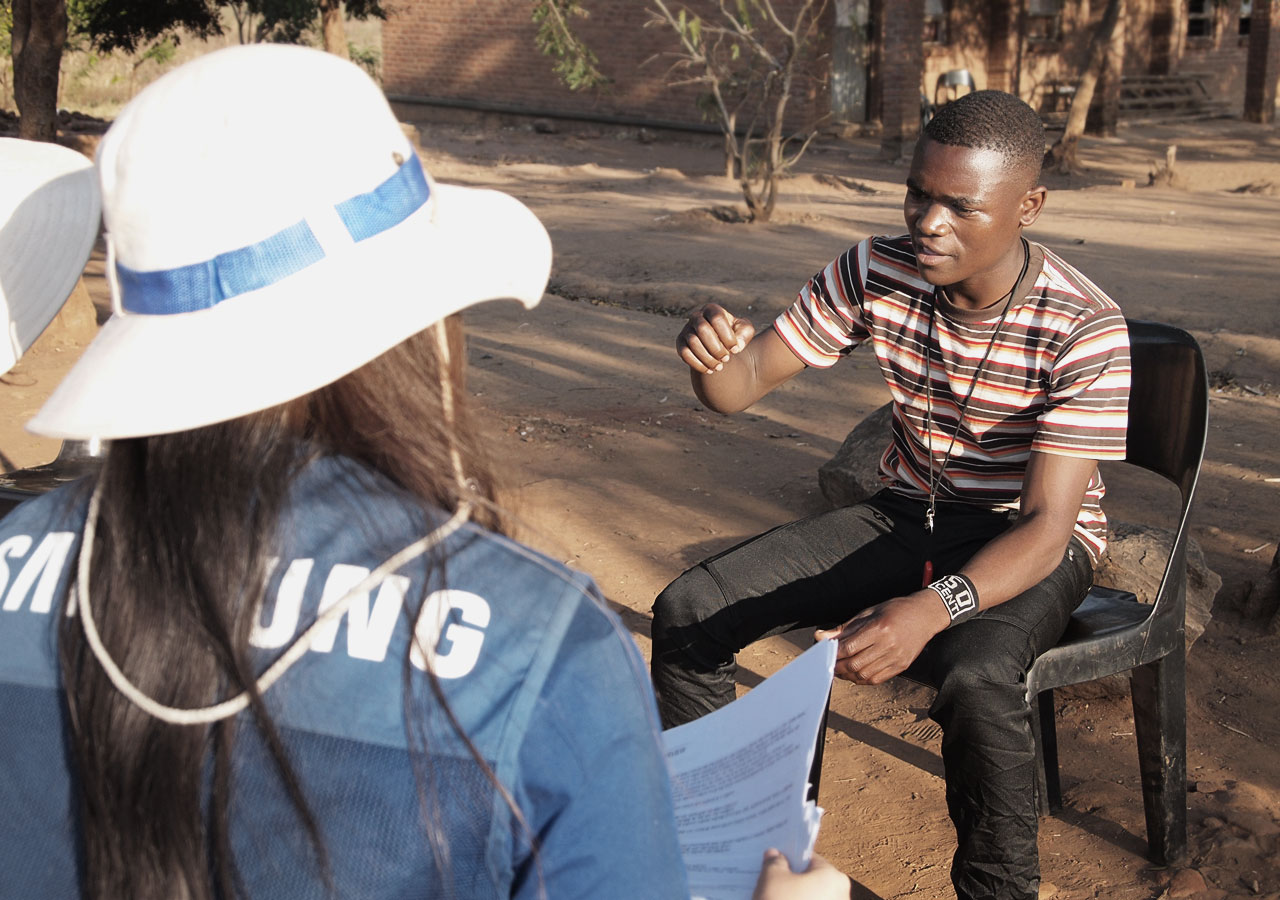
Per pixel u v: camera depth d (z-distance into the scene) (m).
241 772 0.88
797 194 15.44
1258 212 13.38
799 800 1.15
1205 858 2.70
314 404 0.97
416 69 25.97
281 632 0.89
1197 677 3.49
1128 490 4.93
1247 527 4.52
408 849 0.87
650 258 10.43
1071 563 2.45
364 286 0.93
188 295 0.91
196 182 0.90
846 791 3.05
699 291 9.07
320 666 0.88
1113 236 11.46
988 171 2.22
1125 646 2.45
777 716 1.27
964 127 2.23
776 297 8.82
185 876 0.87
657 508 4.80
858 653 2.12
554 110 23.89
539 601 0.92
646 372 7.01
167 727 0.87
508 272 1.11
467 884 0.88
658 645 2.51
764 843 1.16
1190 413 2.50
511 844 0.89
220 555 0.89
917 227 2.30
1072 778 3.07
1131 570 3.48
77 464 2.95
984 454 2.53
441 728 0.87
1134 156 19.73
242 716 0.88
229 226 0.90
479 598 0.91
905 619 2.13
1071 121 17.88
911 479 2.67
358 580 0.90
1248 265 9.77
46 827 0.96
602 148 21.30
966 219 2.26
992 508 2.59
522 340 7.82
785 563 2.55
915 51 18.95
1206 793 2.95
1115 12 17.52
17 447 5.35
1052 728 2.86
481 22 24.61
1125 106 24.91
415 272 0.96
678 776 1.31
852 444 4.57
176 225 0.90
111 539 0.93
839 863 2.76
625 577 4.18
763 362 2.68
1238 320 7.71
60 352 6.81
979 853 2.23
